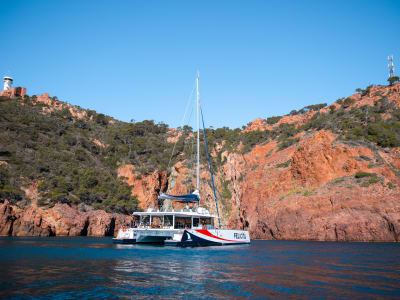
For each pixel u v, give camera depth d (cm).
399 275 1795
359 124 8262
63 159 8962
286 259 2561
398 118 8312
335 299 1247
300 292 1361
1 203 6588
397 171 6475
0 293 1297
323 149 7188
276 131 11388
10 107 10119
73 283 1506
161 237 3681
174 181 9756
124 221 8231
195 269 1967
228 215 9244
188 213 3428
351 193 5984
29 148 8662
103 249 3234
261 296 1292
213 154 10569
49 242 4519
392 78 10956
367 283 1553
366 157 6756
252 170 9538
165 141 12019
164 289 1406
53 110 12319
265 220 6994
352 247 4016
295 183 7375
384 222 5341
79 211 7712
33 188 7438
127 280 1595
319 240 5812
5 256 2595
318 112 11375
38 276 1673
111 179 9375
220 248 3428
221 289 1414
